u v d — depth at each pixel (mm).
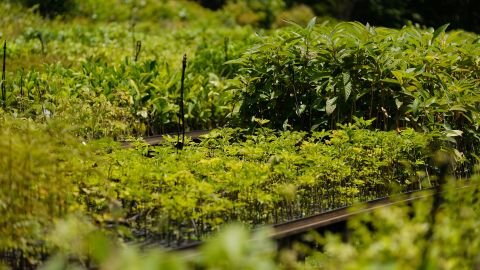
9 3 22359
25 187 4727
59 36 17438
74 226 4457
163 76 11117
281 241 5246
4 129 5512
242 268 3043
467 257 4301
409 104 8078
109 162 6152
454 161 7871
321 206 6531
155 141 8977
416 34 9102
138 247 5117
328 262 4516
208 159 6785
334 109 8086
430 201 5332
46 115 8766
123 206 5801
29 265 4770
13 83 10461
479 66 9148
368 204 6234
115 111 9445
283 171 6133
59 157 5273
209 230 5570
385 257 3824
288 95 8602
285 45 8586
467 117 8055
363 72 8203
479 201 5273
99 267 4391
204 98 10969
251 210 5848
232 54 14086
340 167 6676
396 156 7301
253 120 8375
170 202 5223
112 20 24641
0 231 4613
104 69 11297
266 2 29328
